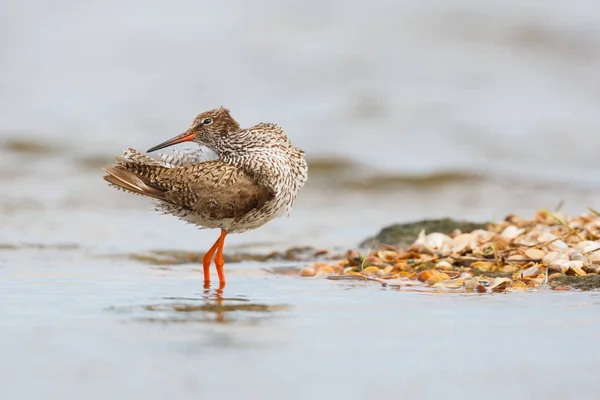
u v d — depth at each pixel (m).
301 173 12.24
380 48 35.66
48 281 11.96
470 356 8.09
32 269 12.98
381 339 8.66
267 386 7.29
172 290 11.34
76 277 12.35
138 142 25.05
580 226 13.02
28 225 16.78
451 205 20.05
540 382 7.38
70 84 31.48
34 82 31.59
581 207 19.33
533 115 29.25
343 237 16.36
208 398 7.04
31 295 10.85
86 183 20.84
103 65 33.62
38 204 18.78
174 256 14.43
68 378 7.45
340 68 33.44
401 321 9.39
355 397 7.07
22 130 25.69
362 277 11.98
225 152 12.28
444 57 35.16
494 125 28.14
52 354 8.09
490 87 32.06
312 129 27.53
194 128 12.41
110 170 11.56
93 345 8.38
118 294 10.99
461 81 32.69
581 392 7.16
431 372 7.65
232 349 8.27
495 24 38.47
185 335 8.75
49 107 28.78
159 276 12.58
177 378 7.46
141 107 29.14
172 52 34.88
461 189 21.94
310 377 7.52
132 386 7.27
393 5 40.66
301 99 30.39
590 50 36.31
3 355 8.05
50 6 38.69
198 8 39.69
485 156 25.16
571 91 31.98
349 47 35.56
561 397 7.06
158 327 9.08
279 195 11.89
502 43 36.88
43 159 22.94
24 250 14.60
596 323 9.17
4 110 28.17
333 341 8.58
